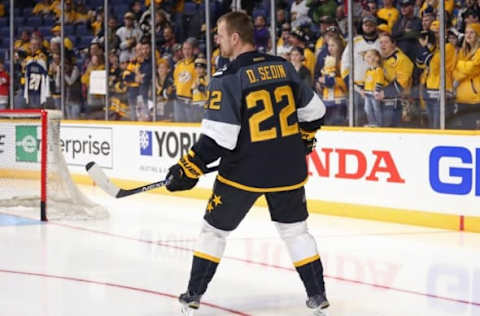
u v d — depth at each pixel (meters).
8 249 7.57
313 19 10.97
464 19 9.27
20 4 15.98
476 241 8.02
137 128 12.98
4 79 15.41
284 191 4.82
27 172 10.44
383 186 9.43
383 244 7.87
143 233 8.59
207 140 4.64
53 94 14.77
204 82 12.16
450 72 9.38
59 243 7.92
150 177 12.78
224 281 6.14
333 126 10.32
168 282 6.11
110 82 13.61
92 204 9.88
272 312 5.20
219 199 4.80
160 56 12.71
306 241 4.89
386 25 9.98
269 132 4.73
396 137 9.26
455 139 8.69
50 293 5.74
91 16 14.36
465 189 8.63
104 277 6.30
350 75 10.01
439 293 5.79
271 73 4.79
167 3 12.77
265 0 11.84
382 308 5.34
